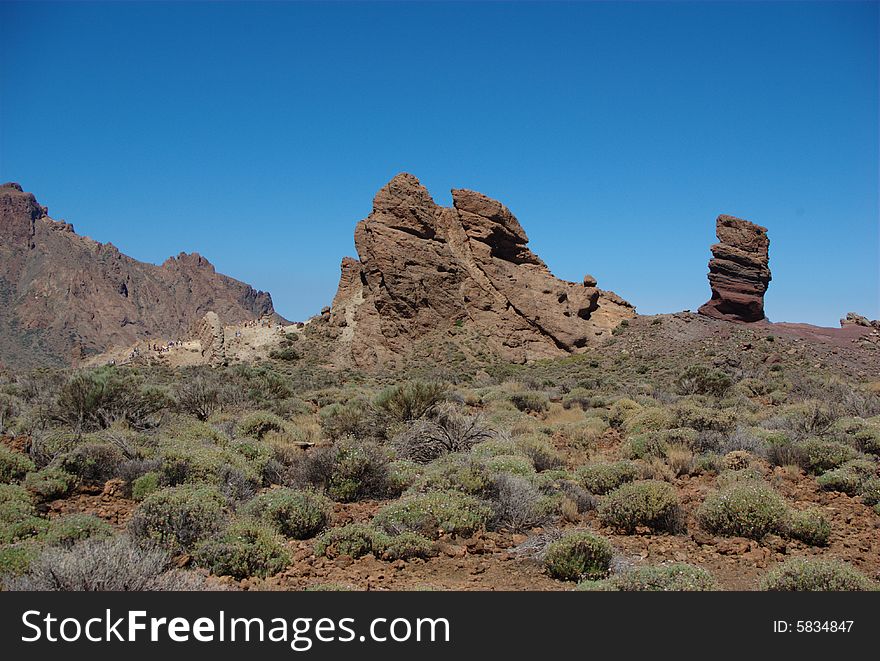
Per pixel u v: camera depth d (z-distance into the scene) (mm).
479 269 75125
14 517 9578
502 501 11000
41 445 13719
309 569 8477
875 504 12133
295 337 74188
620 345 70625
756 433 18172
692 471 14398
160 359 73062
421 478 12461
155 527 8891
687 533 10500
